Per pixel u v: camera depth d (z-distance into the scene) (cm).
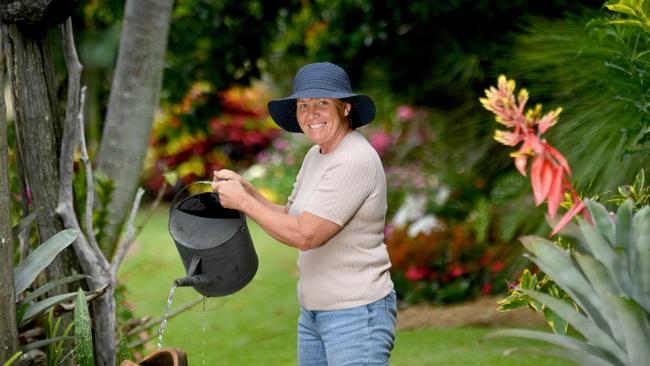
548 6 993
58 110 555
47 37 544
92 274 548
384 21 1100
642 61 584
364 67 1138
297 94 470
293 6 1158
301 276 490
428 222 1220
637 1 508
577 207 379
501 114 363
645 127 582
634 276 367
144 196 2172
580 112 699
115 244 718
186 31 1133
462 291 1105
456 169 1130
